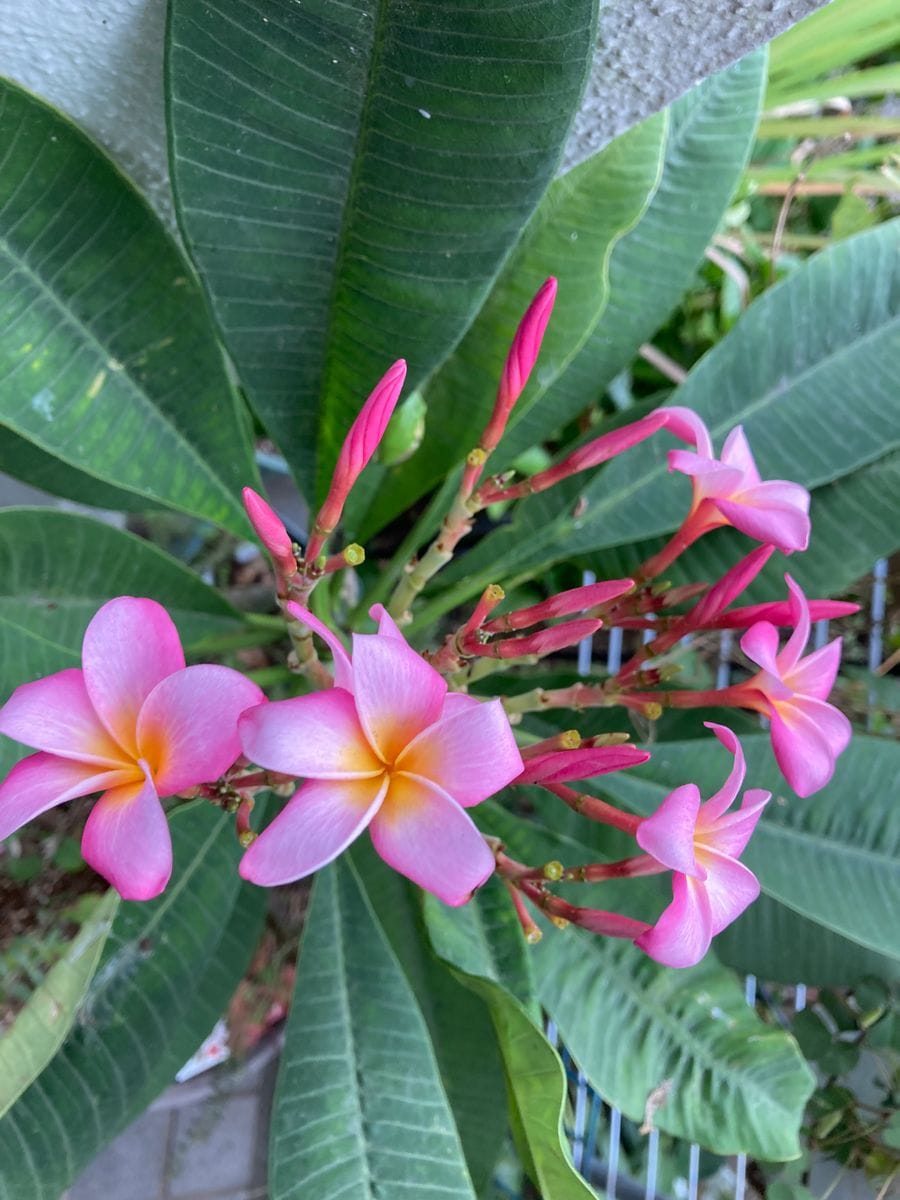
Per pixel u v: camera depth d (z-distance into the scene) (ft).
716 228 1.51
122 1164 2.05
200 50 0.89
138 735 0.77
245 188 1.00
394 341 1.15
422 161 0.97
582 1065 1.35
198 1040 1.37
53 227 1.07
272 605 2.01
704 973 1.43
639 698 1.13
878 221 2.16
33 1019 1.10
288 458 1.35
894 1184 1.87
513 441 1.59
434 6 0.83
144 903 1.30
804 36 1.66
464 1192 1.15
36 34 1.03
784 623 1.06
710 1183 1.98
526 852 1.48
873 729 1.93
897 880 1.44
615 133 1.26
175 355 1.21
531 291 1.30
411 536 1.59
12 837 1.46
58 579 1.38
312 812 0.70
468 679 1.18
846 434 1.46
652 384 2.27
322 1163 1.14
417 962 1.49
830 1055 1.75
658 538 1.65
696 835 0.89
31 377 1.11
